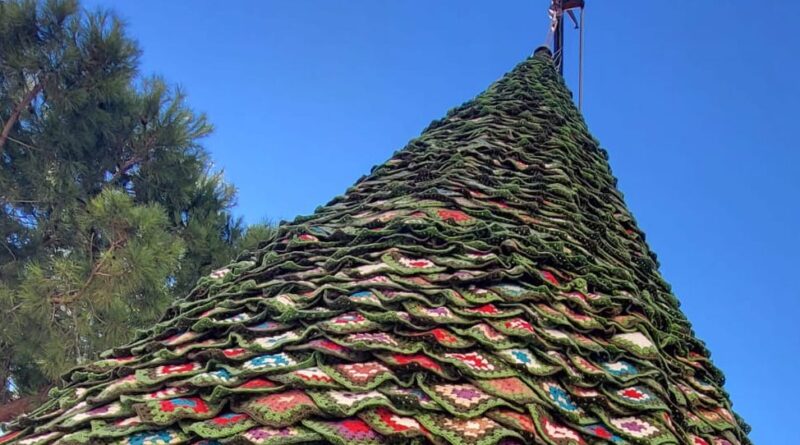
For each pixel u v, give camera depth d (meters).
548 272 3.77
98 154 11.70
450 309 3.21
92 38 10.88
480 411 2.64
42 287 9.31
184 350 3.17
